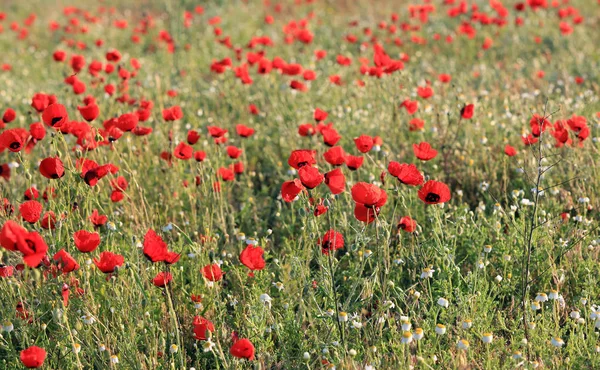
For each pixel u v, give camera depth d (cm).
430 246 632
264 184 920
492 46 1638
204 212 762
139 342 549
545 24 1755
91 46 1970
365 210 539
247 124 1121
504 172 773
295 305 612
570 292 625
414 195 729
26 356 430
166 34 1542
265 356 536
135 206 746
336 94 1193
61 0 2847
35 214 524
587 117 954
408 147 930
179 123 1091
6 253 655
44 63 1783
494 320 590
